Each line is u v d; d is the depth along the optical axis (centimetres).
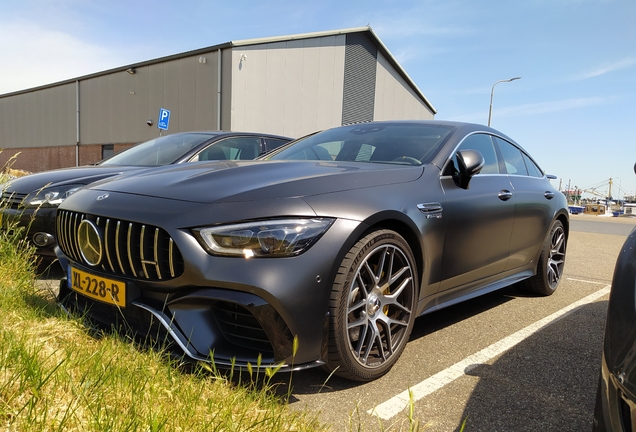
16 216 348
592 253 743
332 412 191
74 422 140
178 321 191
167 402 163
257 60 1895
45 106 2820
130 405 155
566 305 382
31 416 138
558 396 216
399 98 2786
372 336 217
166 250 192
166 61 2052
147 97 2152
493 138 358
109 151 2416
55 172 406
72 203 236
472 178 300
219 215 189
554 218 399
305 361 192
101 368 172
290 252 186
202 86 1920
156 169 272
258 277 181
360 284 210
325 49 2156
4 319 209
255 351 190
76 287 228
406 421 187
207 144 491
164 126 990
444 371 239
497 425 189
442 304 275
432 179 266
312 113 2138
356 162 283
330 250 194
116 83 2319
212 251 184
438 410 198
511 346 279
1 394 146
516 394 217
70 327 213
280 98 1995
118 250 204
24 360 162
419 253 243
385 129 337
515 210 334
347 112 2330
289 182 209
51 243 358
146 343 199
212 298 183
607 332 134
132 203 209
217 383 180
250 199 195
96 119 2466
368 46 2438
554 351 274
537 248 380
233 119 1839
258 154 540
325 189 210
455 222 268
